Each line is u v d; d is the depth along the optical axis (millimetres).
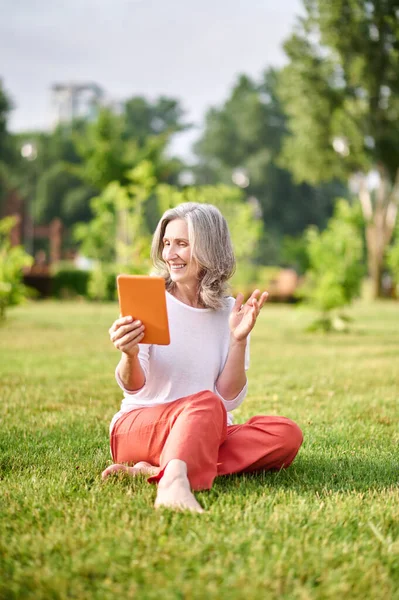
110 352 8461
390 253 18062
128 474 2885
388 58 23875
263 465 3043
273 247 49250
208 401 2752
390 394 5562
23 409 4777
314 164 27438
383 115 24906
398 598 1877
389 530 2369
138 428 2963
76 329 11766
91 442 3768
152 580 1915
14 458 3375
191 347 2990
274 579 1934
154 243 3084
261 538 2188
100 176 26109
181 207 3010
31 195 56812
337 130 26312
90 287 20000
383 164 25766
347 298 11766
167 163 27906
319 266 11758
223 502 2602
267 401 5180
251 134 52562
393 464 3348
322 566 2018
